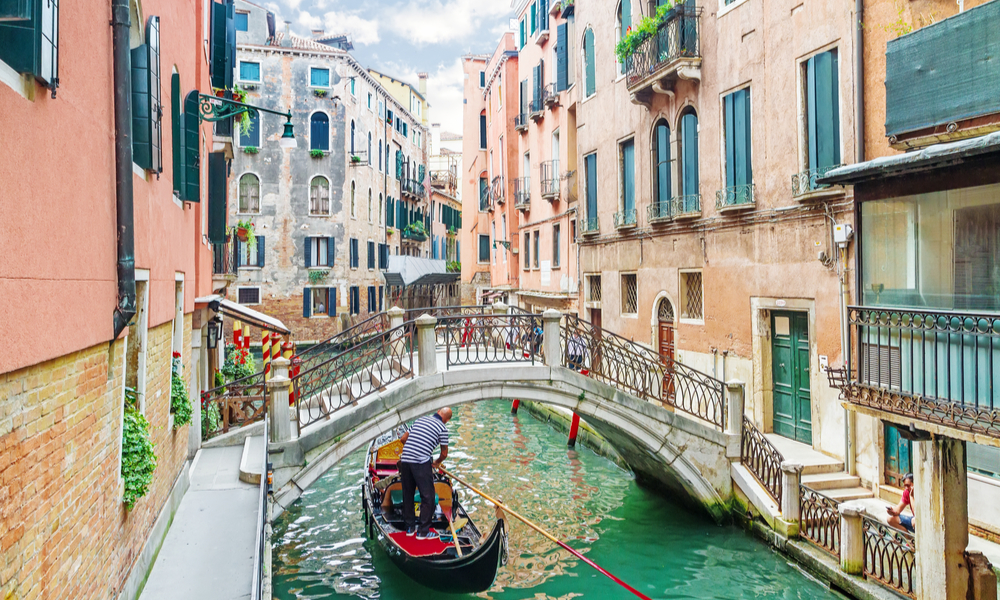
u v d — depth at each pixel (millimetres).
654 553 9328
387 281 36281
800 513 8656
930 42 6508
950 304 6000
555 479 13023
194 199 8211
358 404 9273
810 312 10156
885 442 8938
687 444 10031
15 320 2771
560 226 21203
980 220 5742
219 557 6379
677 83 13805
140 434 5258
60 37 3260
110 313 4289
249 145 31641
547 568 9031
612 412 9961
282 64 32000
